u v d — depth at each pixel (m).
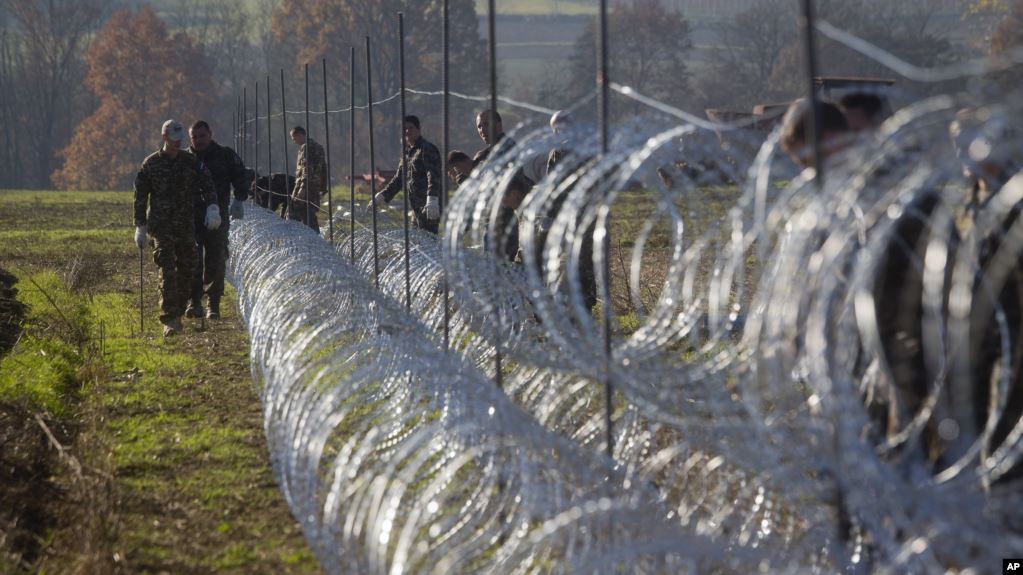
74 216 60.38
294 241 19.08
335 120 144.00
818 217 5.65
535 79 173.00
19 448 12.31
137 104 140.38
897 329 7.34
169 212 20.27
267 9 182.50
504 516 9.05
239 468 12.26
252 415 14.59
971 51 129.25
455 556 7.82
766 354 6.15
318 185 29.12
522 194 15.72
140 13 143.12
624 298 23.19
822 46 116.69
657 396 7.93
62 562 9.61
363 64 141.88
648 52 149.62
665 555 7.15
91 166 137.88
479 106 144.38
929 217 7.28
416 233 18.95
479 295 11.51
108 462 11.82
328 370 11.09
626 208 53.97
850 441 5.91
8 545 9.79
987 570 5.75
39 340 19.08
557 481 7.77
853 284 5.91
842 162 6.18
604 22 8.48
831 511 7.70
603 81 8.48
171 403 15.23
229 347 19.44
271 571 9.44
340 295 14.38
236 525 10.52
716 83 145.62
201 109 142.25
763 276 6.37
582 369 8.05
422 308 15.55
